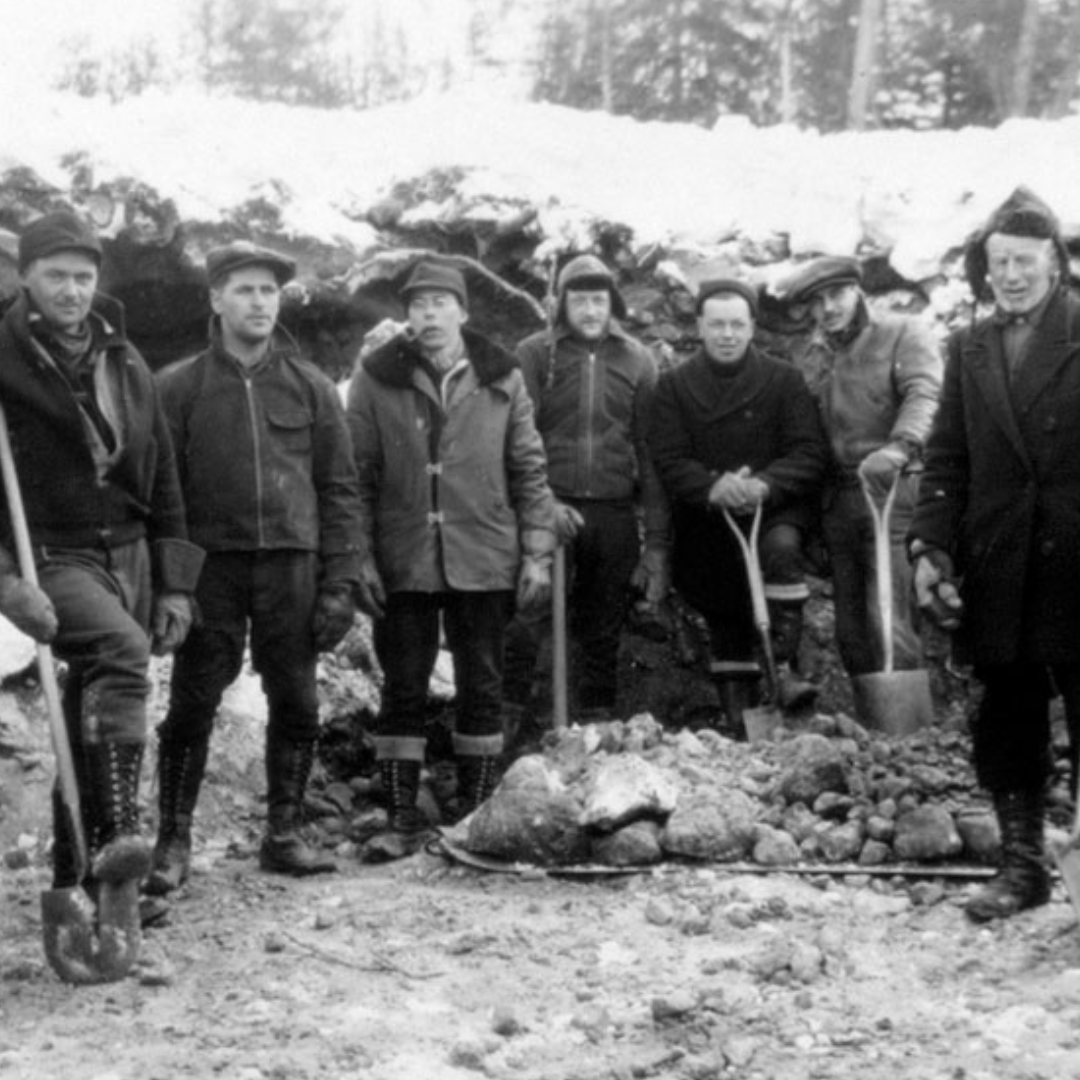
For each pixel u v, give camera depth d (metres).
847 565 6.98
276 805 5.87
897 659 6.96
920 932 5.05
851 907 5.29
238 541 5.68
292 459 5.78
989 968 4.70
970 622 5.02
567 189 8.18
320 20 17.69
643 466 7.11
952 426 5.11
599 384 7.04
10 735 6.09
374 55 17.78
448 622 6.46
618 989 4.68
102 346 5.00
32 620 4.67
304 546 5.77
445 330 6.33
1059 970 4.64
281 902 5.52
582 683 7.11
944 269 7.77
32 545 4.93
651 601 7.08
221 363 5.75
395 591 6.28
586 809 5.75
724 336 6.92
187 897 5.57
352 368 8.00
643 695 7.73
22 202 7.39
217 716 6.77
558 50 17.02
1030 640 4.89
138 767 4.83
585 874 5.66
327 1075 4.14
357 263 7.82
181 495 5.33
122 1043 4.34
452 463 6.31
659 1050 4.26
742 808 5.77
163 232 7.50
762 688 7.22
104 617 4.83
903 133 8.66
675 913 5.23
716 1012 4.45
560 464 7.00
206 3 17.19
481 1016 4.52
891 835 5.65
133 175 7.51
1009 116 15.84
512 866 5.75
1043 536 4.87
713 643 7.20
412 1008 4.57
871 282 7.92
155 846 5.73
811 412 6.98
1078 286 7.56
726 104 16.19
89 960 4.72
